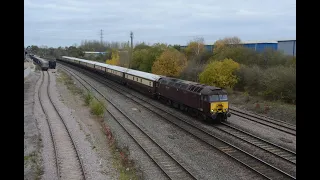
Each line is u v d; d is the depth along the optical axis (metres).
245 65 42.44
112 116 26.97
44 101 32.06
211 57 52.34
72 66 94.25
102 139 20.00
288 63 40.59
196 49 60.56
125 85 49.03
